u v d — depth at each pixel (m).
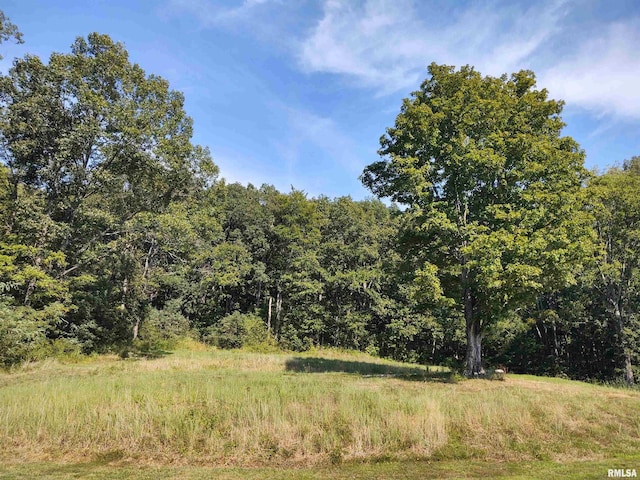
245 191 50.09
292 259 39.91
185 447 7.70
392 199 18.11
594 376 31.81
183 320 37.41
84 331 23.66
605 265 25.38
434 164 15.85
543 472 6.50
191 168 26.28
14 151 20.95
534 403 9.92
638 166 30.83
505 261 13.89
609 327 29.80
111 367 18.02
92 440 7.90
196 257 33.91
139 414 8.65
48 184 22.28
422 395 10.34
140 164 23.03
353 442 7.79
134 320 31.08
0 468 6.65
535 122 16.94
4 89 20.59
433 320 36.34
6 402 9.35
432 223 14.34
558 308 33.28
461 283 16.09
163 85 24.36
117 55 22.55
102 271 27.00
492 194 15.89
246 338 36.75
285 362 21.70
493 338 32.06
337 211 44.41
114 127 21.98
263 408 8.80
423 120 15.31
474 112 15.19
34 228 20.16
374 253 39.47
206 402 9.51
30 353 18.08
